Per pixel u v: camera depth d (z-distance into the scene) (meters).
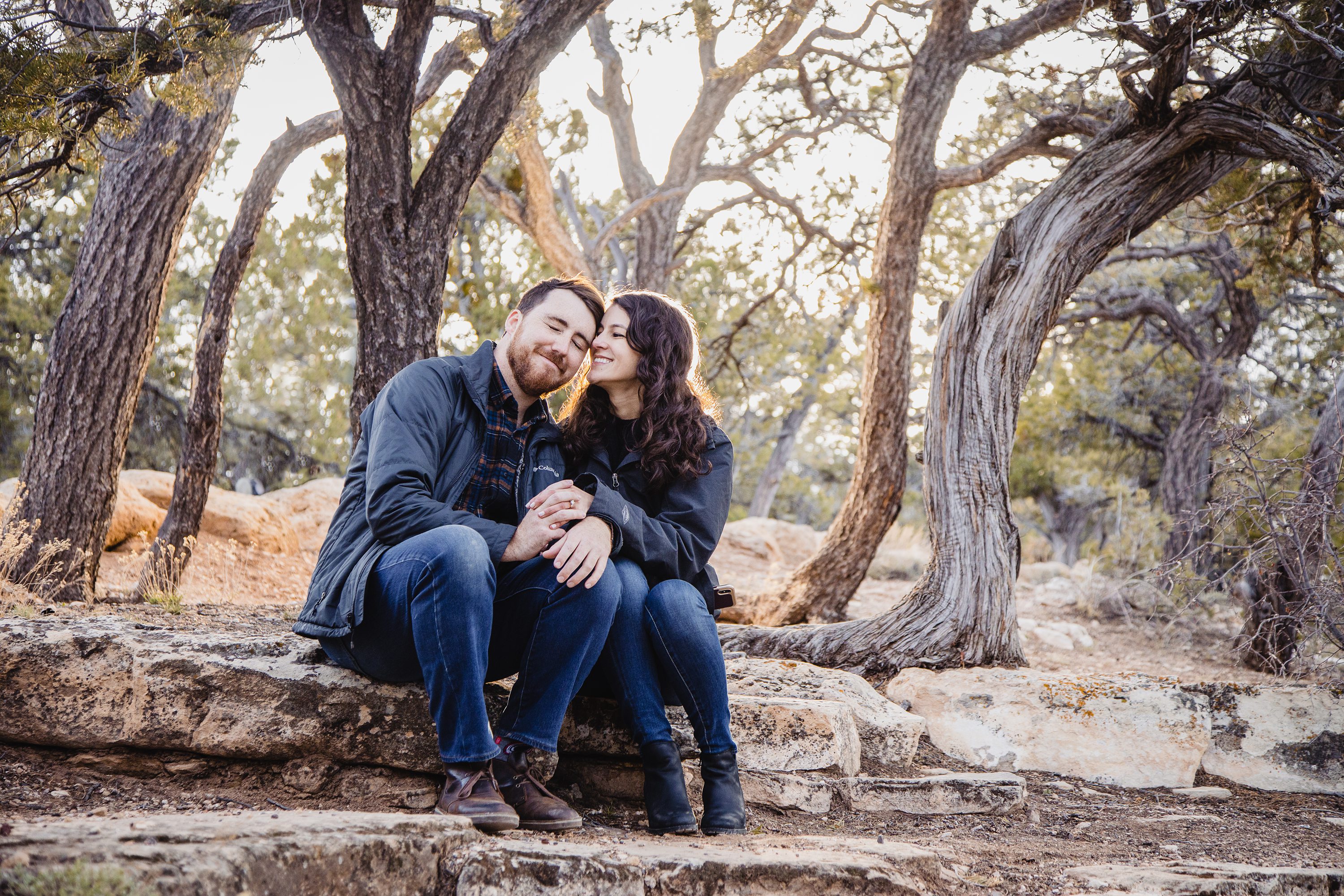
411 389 2.62
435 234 4.82
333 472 18.09
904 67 9.04
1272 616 6.23
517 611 2.53
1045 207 5.76
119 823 1.88
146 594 6.30
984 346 5.68
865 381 7.86
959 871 2.65
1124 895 2.50
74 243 14.12
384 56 4.72
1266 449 9.76
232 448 18.20
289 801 2.59
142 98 6.29
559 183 10.89
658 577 2.77
